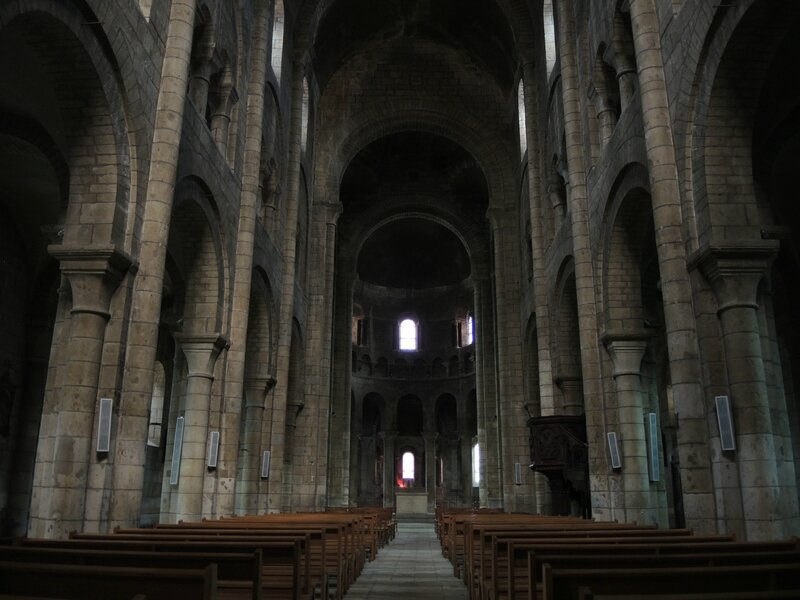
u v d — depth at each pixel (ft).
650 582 14.33
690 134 36.55
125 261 34.55
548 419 61.36
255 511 64.39
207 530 28.53
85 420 32.65
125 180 35.53
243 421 66.59
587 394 54.03
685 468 34.22
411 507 151.23
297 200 77.15
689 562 17.62
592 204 56.75
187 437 48.60
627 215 50.03
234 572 20.68
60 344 34.32
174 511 47.24
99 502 32.27
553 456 60.23
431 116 107.86
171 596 13.24
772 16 31.55
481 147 107.55
